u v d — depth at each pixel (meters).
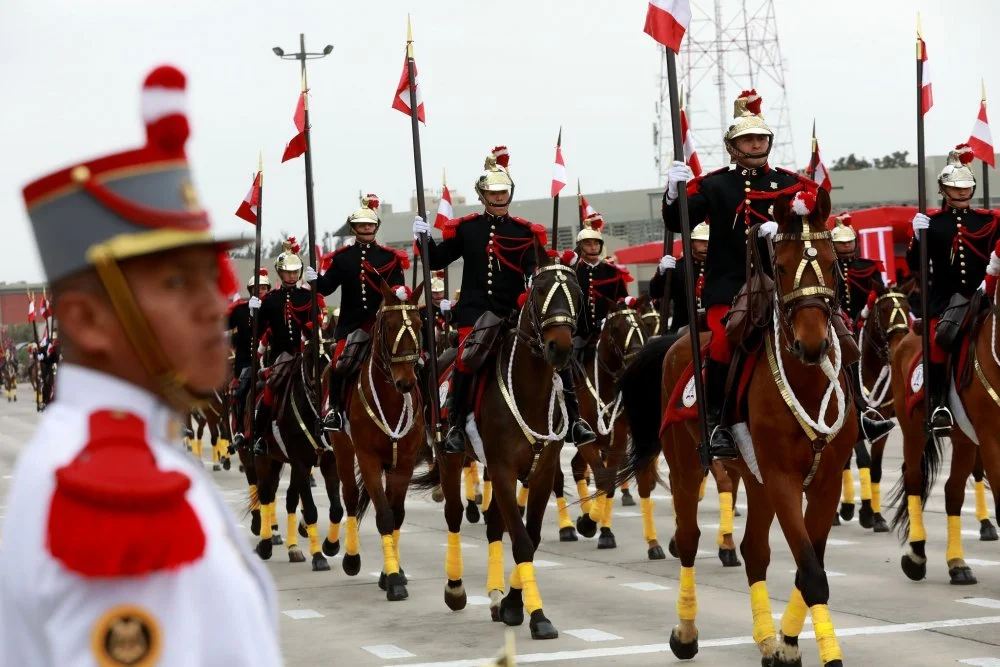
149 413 3.13
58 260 3.05
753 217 12.90
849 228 24.94
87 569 2.81
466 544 22.58
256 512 24.22
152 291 3.08
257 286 24.27
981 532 20.59
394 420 17.39
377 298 20.22
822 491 11.45
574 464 22.95
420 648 14.05
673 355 13.64
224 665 2.99
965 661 12.46
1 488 31.05
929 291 17.45
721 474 19.22
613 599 16.64
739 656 13.09
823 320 10.70
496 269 16.91
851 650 13.05
